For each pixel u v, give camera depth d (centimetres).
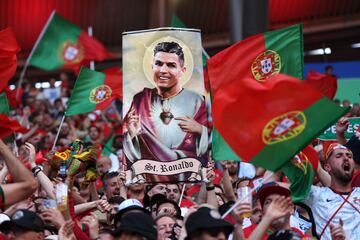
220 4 5316
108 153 3003
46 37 3481
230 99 1402
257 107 1398
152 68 1777
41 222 1311
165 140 1762
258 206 1631
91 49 3500
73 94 2358
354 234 1734
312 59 5512
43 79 5838
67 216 1455
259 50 1794
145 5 5409
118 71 2400
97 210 1900
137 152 1767
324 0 5156
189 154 1758
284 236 1339
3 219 1534
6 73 1819
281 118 1390
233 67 1795
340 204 1748
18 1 5441
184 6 5381
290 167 1767
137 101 1775
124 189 1978
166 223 1611
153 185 2000
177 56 1775
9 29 1830
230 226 1240
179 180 1755
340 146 1772
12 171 1252
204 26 5459
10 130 1623
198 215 1235
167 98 1770
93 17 5453
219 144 1611
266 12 3456
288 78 1398
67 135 3025
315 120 1389
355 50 5422
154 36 1781
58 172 1711
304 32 5284
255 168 2455
